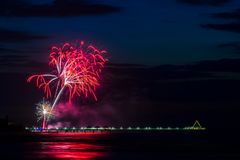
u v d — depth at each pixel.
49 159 99.75
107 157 105.56
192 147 145.00
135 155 111.69
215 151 126.00
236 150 130.12
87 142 174.50
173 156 109.88
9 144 154.38
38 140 188.12
